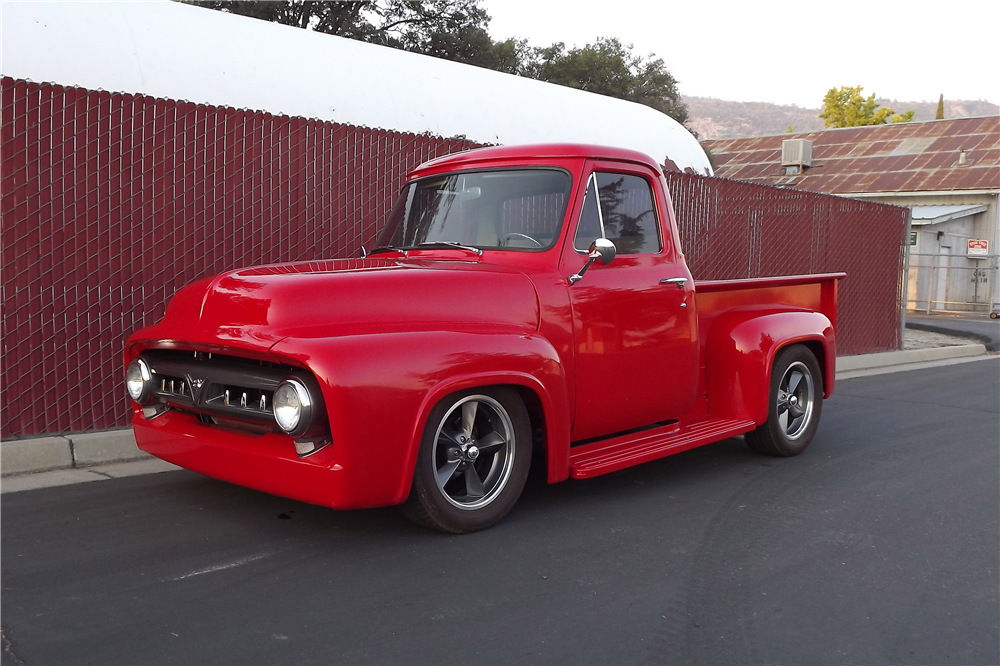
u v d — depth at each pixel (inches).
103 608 117.0
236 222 250.2
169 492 175.6
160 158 233.9
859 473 209.0
